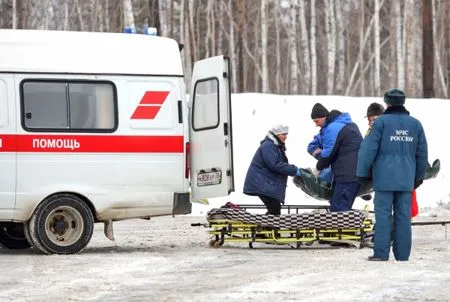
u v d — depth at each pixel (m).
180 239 25.52
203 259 20.77
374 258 20.41
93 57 22.08
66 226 21.89
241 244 24.36
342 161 23.81
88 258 21.00
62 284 17.06
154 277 17.95
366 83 110.56
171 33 75.06
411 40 59.06
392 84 79.69
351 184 23.83
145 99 22.31
